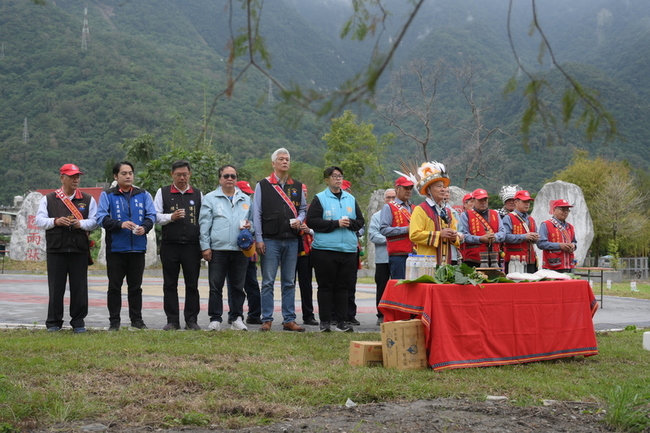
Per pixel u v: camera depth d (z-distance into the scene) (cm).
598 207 3484
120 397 423
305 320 892
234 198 799
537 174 4031
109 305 764
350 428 370
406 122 5200
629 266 3192
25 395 414
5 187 6600
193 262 782
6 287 1546
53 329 738
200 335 698
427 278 575
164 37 10444
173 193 784
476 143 3198
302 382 475
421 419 390
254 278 898
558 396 461
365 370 530
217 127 4794
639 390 464
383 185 3841
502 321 592
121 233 757
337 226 771
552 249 1026
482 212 881
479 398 447
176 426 372
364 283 2039
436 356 549
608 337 809
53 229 728
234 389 452
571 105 214
